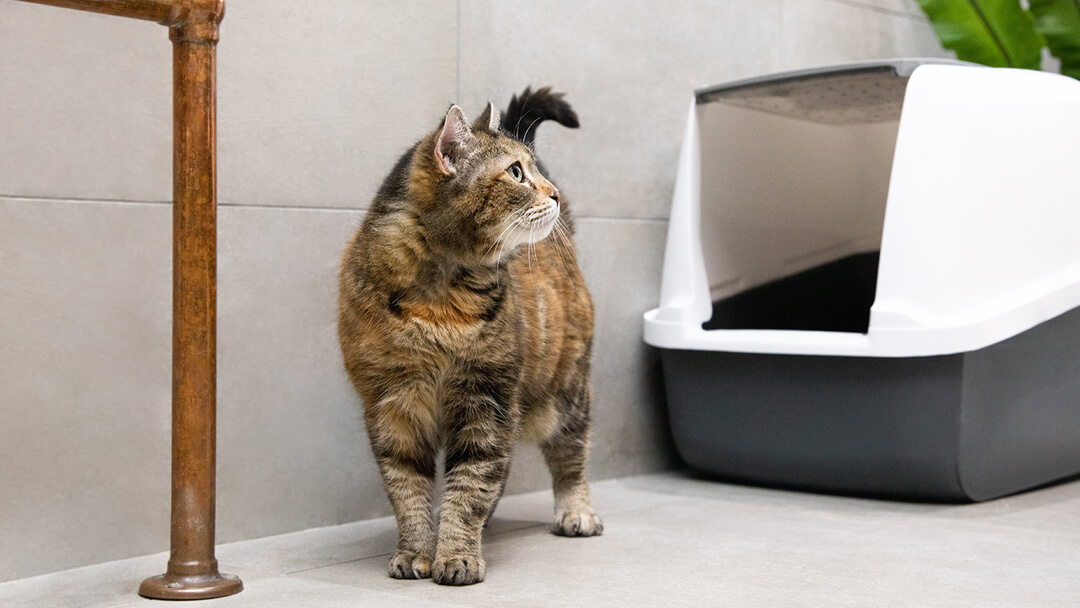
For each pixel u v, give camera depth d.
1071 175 2.51
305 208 2.19
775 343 2.49
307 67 2.17
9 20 1.78
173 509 1.66
